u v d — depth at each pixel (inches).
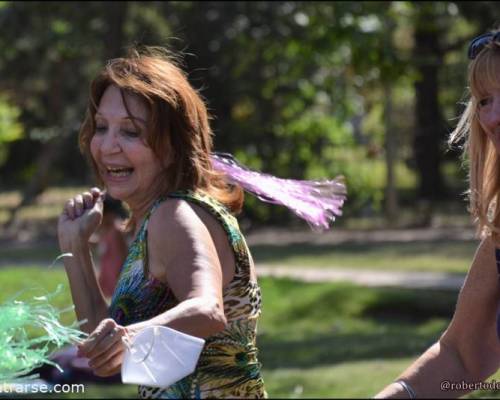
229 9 1080.2
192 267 179.8
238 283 191.6
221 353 189.8
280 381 502.3
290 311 820.0
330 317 807.7
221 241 189.5
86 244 217.9
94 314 216.2
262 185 215.2
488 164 192.4
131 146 193.8
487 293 197.6
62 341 175.3
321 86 1422.2
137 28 1175.0
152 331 164.2
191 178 196.9
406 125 1824.6
